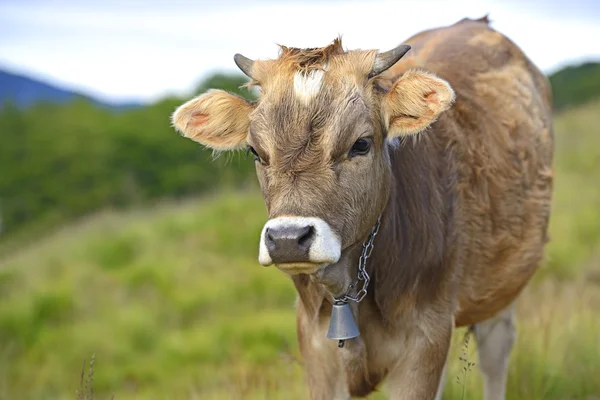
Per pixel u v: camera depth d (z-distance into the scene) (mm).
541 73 6691
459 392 6188
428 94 4082
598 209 13906
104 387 9609
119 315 11141
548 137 6133
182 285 12250
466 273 5148
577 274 10734
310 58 4191
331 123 3939
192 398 8039
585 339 7312
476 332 6059
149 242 14031
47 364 10219
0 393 9516
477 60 5766
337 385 4789
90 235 16109
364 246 4305
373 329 4609
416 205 4656
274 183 3891
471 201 5152
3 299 12383
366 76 4176
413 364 4676
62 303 11578
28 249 18844
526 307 8852
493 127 5484
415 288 4621
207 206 16266
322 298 4586
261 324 10375
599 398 6551
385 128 4254
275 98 4035
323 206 3838
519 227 5586
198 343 10141
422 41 5938
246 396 6953
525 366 6656
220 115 4402
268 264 3752
